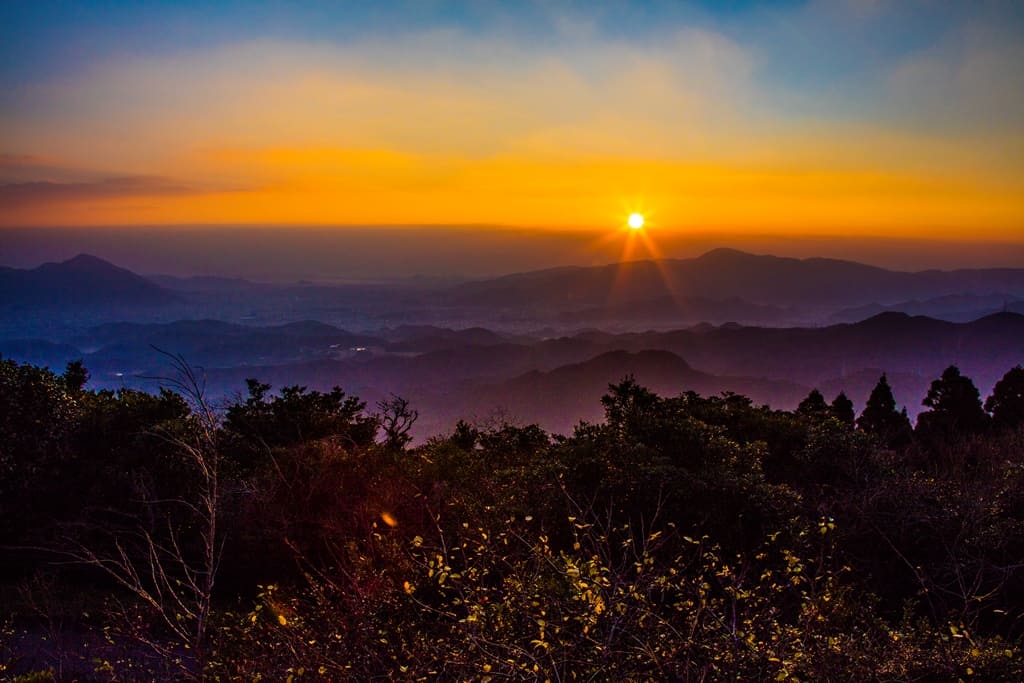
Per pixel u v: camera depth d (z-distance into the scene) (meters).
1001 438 12.96
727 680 3.01
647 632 3.21
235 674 3.58
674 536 5.60
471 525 5.85
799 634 3.25
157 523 7.08
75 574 7.02
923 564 6.00
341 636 3.56
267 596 4.02
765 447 8.77
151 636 4.64
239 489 7.28
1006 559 5.76
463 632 3.33
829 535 5.23
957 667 3.44
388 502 6.86
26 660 5.07
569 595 3.54
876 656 3.41
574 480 7.04
